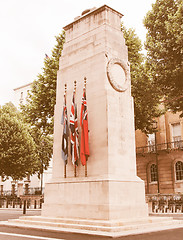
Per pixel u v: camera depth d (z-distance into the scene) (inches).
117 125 492.4
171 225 443.8
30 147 1371.8
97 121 488.4
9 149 1278.3
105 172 457.1
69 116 547.5
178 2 930.1
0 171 1336.1
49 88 991.0
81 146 485.4
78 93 539.5
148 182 1395.2
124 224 396.8
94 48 535.2
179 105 1021.8
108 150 463.8
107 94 487.2
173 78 936.3
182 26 853.2
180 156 1299.2
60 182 509.7
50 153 1737.2
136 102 971.9
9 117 1368.1
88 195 457.4
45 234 362.6
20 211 983.6
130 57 1005.2
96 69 515.2
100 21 547.8
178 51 903.7
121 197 447.8
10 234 361.1
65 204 485.7
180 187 1277.1
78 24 591.8
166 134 1433.3
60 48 1018.7
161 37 965.8
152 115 1058.7
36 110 1002.7
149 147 1459.2
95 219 433.7
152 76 975.6
